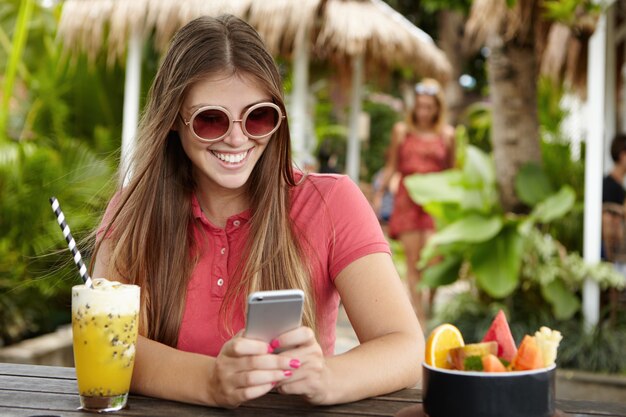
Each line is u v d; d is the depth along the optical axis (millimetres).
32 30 7766
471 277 6246
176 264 1935
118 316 1534
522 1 5789
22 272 5387
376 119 16094
